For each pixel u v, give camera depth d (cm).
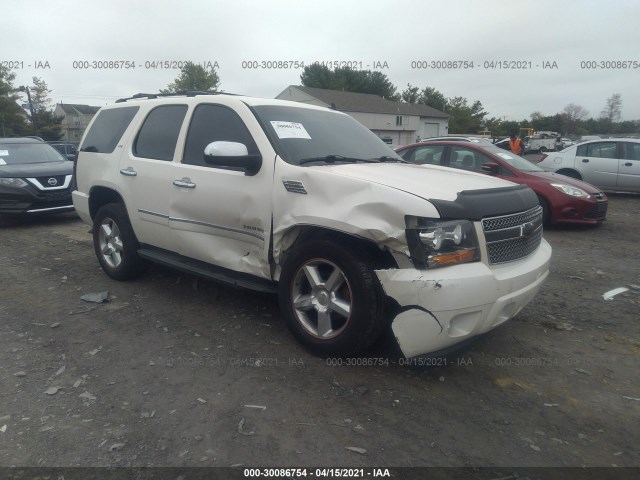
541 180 896
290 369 356
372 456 268
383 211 313
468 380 349
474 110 6981
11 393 324
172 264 463
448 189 334
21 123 4606
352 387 334
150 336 411
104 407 310
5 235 816
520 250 352
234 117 422
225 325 432
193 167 432
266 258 384
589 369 370
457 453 272
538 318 467
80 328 426
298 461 263
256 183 383
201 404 313
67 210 924
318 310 359
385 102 5400
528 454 273
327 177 345
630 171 1255
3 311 464
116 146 526
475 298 308
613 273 620
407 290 306
